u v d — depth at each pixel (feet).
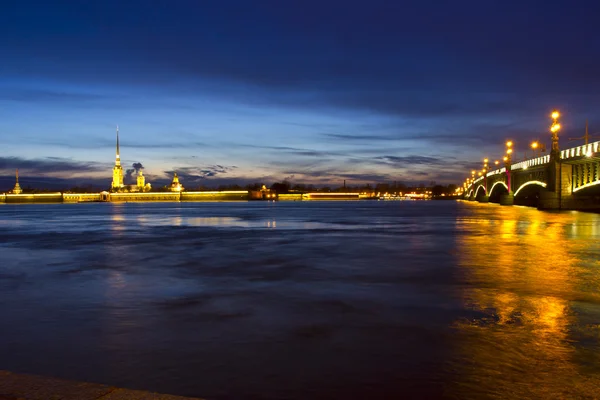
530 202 561.02
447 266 81.46
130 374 30.99
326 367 32.04
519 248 110.52
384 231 172.24
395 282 65.72
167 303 52.70
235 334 40.11
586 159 311.06
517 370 31.22
